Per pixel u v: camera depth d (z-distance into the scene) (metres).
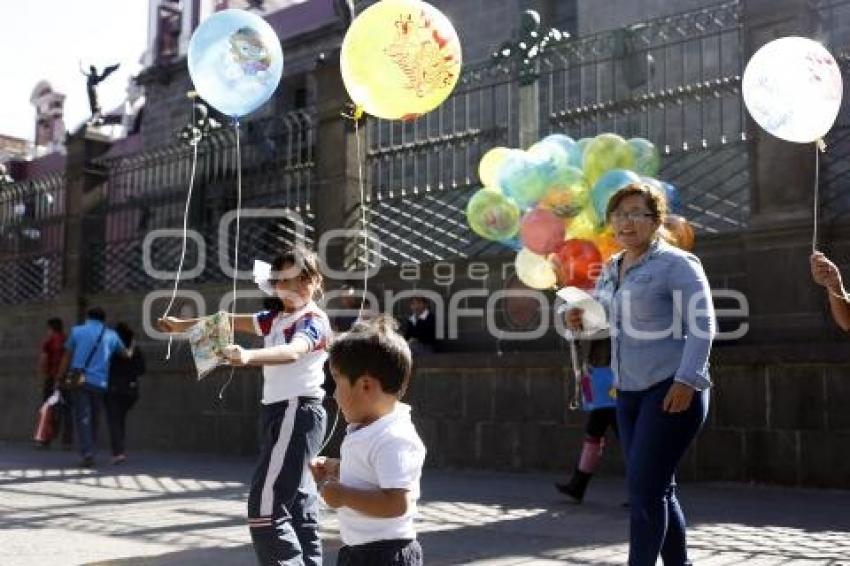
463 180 11.39
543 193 7.67
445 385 10.32
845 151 8.66
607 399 7.28
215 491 8.67
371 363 2.78
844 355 7.79
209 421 12.77
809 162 8.65
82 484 9.28
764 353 8.22
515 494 8.02
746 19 9.27
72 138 15.53
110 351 11.25
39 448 13.72
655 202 4.21
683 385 3.87
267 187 12.91
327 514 7.13
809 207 8.59
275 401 4.21
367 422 2.81
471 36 18.61
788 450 8.11
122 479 9.73
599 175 7.74
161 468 10.82
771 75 5.29
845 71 9.09
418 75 5.91
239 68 6.14
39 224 16.14
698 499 7.50
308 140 12.48
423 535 6.09
